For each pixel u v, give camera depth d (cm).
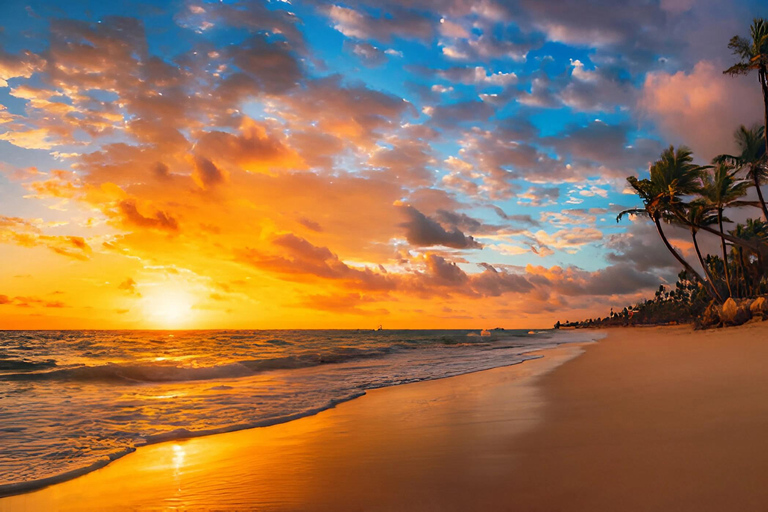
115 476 505
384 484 418
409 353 2814
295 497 401
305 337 7131
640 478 357
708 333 3362
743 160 3822
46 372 1517
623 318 13425
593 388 947
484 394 1021
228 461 549
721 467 359
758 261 4550
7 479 496
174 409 938
